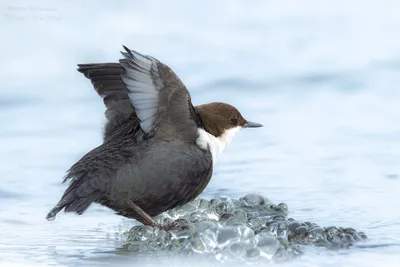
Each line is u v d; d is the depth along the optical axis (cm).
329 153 1508
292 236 1038
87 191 1048
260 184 1352
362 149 1519
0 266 948
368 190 1298
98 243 1060
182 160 1070
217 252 977
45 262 967
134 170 1058
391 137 1575
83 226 1155
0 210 1223
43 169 1428
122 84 1166
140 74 1045
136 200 1075
